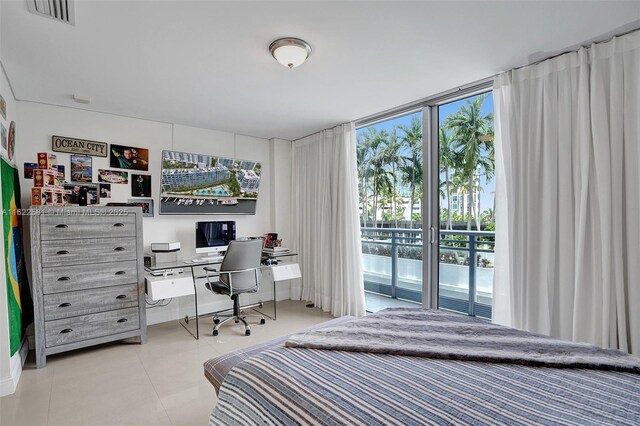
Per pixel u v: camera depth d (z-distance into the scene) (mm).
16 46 2012
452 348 1463
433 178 3168
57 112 3115
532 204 2293
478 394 1111
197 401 2111
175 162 3686
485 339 1572
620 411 1011
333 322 2092
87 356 2787
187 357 2777
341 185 3859
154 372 2504
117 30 1858
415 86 2754
